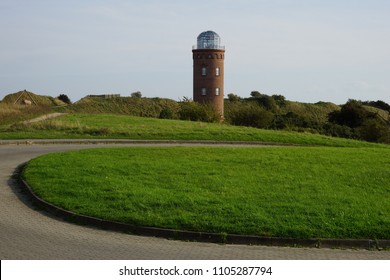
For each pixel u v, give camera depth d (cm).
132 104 12862
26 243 1288
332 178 2189
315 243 1352
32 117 5572
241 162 2608
